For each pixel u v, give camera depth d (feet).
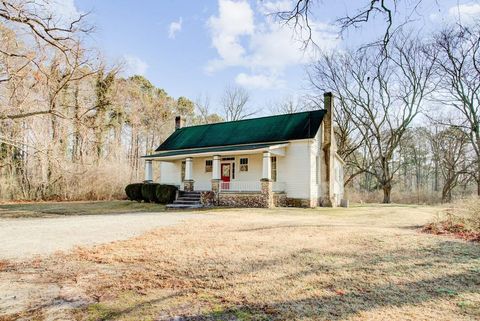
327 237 23.02
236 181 66.64
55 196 77.92
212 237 24.12
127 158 115.24
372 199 107.65
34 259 18.29
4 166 74.64
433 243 20.04
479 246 19.12
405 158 147.13
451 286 12.74
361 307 10.93
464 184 108.27
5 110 47.62
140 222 35.09
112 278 14.65
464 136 96.48
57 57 46.26
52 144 65.87
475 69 76.84
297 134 61.82
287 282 13.61
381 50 19.43
